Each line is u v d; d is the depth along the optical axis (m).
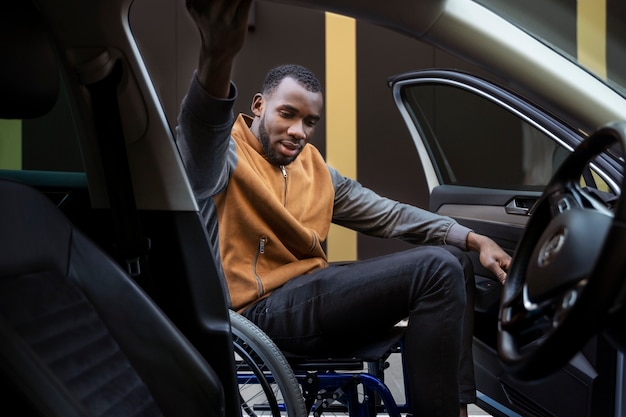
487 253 2.30
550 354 0.81
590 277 0.77
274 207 2.15
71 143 5.54
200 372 1.29
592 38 5.32
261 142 2.23
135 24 6.12
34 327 1.00
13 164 5.46
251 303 2.15
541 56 1.19
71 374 1.01
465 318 2.38
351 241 6.30
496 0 1.20
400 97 3.05
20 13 1.19
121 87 1.38
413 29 1.16
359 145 6.42
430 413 1.98
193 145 1.58
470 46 1.18
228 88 1.51
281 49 6.34
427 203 6.42
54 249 1.16
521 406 2.48
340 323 2.05
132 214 1.40
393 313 2.03
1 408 0.88
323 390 2.11
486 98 2.64
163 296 1.50
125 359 1.21
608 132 0.93
